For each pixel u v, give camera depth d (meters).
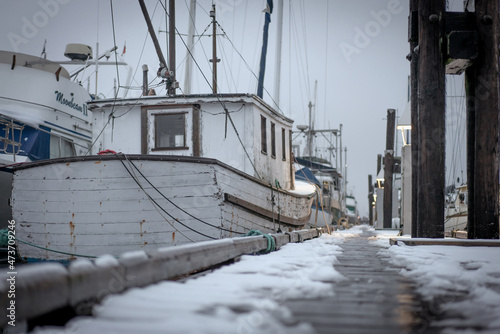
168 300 3.14
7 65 14.62
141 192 9.21
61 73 15.95
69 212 9.46
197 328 2.41
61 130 15.66
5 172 13.14
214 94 11.79
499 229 9.18
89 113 17.47
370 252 8.82
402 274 5.31
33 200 9.77
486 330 2.62
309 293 3.86
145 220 9.22
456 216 18.17
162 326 2.44
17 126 13.81
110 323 2.49
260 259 6.26
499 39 8.88
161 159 9.16
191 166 9.17
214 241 5.53
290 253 7.66
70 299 2.51
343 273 5.45
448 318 2.97
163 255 3.81
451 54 8.67
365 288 4.24
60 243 9.57
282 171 14.71
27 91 14.81
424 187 8.81
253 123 11.87
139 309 2.79
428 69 8.86
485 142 8.78
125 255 3.35
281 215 12.70
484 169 8.77
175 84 14.30
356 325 2.77
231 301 3.27
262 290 3.88
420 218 8.90
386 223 26.75
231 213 9.72
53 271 2.44
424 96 8.86
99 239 9.33
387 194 26.86
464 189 18.83
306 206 15.52
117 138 12.02
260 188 11.36
